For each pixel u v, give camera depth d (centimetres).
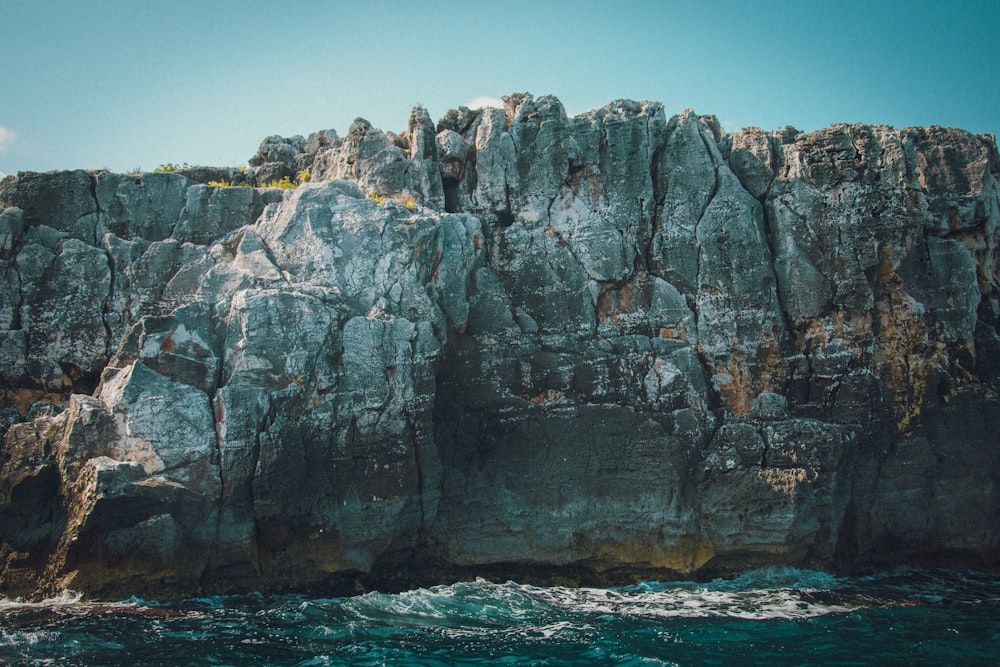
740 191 2633
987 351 2652
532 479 2389
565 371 2461
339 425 2177
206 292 2298
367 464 2197
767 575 2383
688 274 2588
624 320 2562
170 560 2012
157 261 2373
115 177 2509
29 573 2019
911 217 2603
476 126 2767
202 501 2050
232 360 2161
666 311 2561
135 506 1970
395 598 2177
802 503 2339
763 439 2420
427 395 2267
